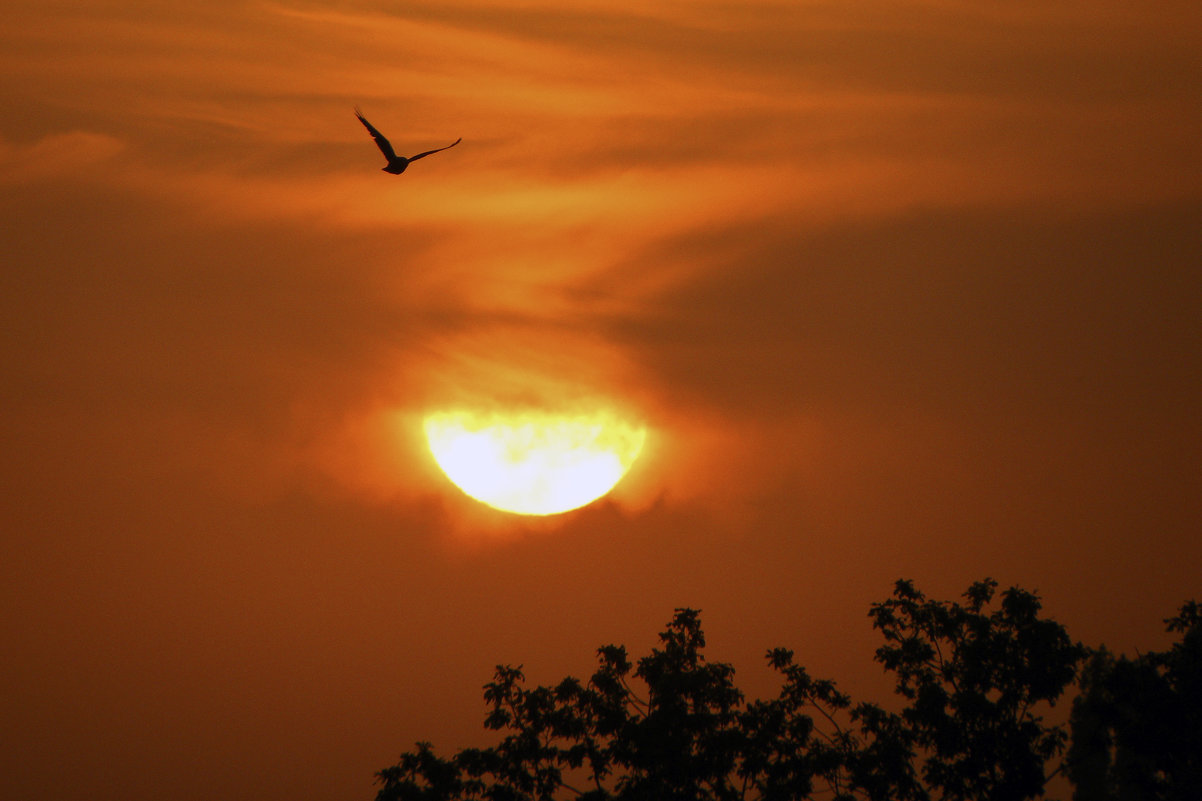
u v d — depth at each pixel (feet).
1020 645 395.96
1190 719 341.00
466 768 410.93
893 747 394.32
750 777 397.19
